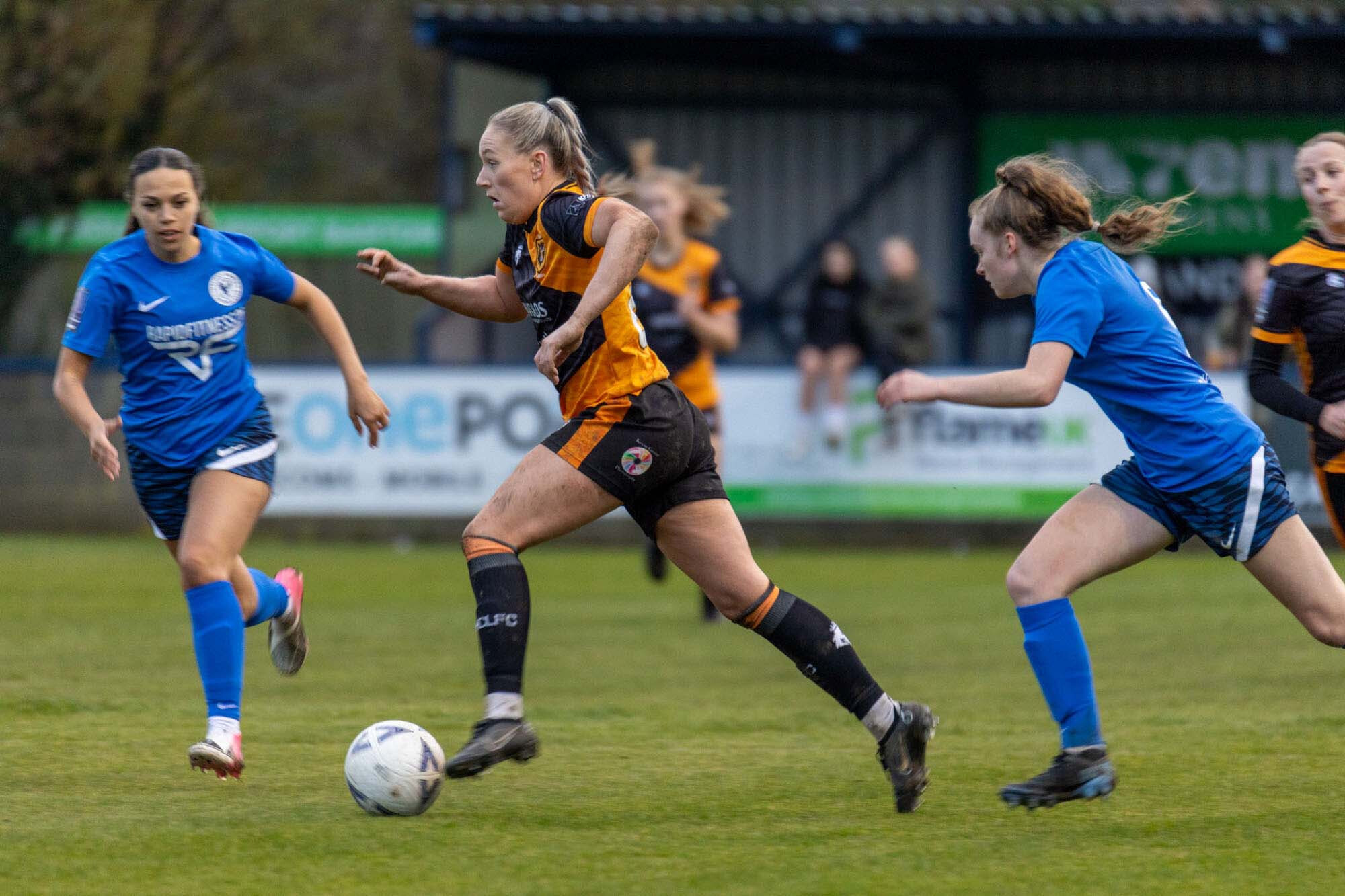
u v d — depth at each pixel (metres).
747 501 52.75
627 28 57.69
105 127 72.31
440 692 25.33
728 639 32.16
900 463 52.50
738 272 63.88
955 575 45.06
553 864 14.24
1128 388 16.22
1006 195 16.34
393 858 14.45
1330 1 75.62
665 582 43.75
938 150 63.44
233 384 18.69
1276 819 16.20
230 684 17.77
